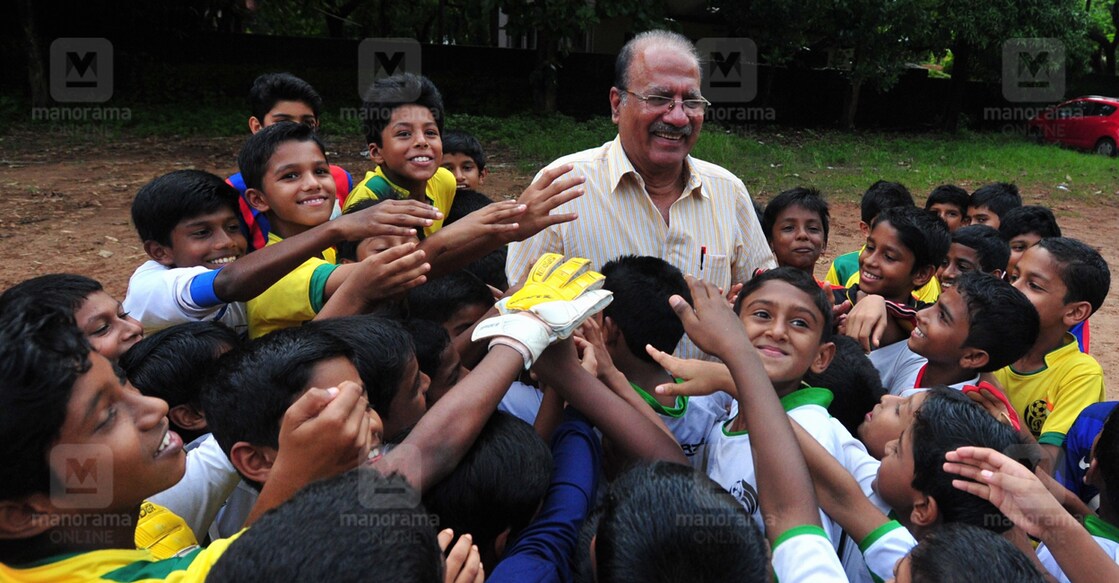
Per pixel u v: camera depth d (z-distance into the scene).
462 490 1.63
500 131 15.76
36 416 1.25
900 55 18.91
